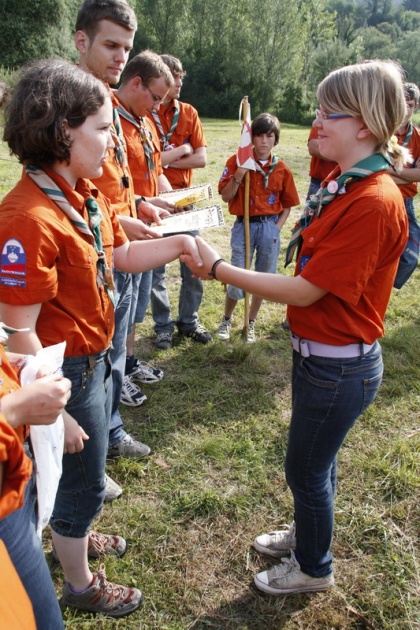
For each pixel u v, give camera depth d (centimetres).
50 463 140
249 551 242
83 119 149
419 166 415
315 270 168
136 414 333
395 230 163
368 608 216
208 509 262
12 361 144
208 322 455
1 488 116
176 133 420
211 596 221
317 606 217
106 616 210
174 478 282
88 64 260
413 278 558
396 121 162
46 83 144
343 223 163
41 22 2970
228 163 404
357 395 183
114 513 260
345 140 167
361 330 176
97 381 178
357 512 262
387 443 311
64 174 158
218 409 339
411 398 354
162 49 4238
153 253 208
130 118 315
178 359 397
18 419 121
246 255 409
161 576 229
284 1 3934
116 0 246
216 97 4091
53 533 192
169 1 4100
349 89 159
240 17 4088
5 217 147
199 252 202
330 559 218
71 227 156
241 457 298
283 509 264
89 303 165
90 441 180
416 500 270
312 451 192
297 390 191
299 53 4166
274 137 393
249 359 394
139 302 362
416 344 423
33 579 135
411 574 230
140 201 306
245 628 208
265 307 486
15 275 145
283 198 416
